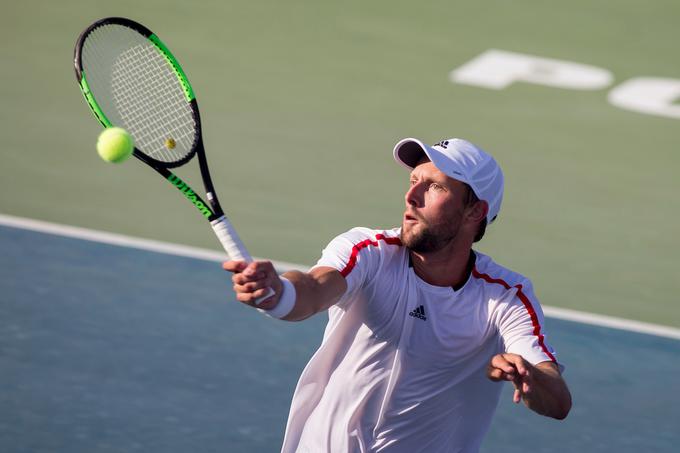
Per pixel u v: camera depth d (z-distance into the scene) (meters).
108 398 22.94
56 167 38.09
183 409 22.83
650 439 23.41
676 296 32.19
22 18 53.44
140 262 30.62
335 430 15.42
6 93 44.88
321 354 15.20
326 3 58.88
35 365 24.00
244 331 26.91
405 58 53.16
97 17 54.31
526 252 34.66
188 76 48.59
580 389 25.45
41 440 20.97
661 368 26.98
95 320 26.56
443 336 14.71
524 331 14.48
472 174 14.29
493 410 15.84
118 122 18.14
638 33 58.53
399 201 38.09
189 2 57.38
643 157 44.53
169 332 26.39
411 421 15.38
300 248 33.16
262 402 23.48
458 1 60.69
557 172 42.22
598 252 35.16
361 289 14.59
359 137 43.88
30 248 30.77
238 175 38.88
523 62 53.97
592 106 49.50
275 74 49.94
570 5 61.44
